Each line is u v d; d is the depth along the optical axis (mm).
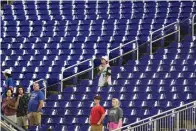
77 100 55375
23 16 71500
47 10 72375
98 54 62281
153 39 62750
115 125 45969
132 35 64688
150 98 53781
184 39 61562
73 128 52000
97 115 46812
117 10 70500
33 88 54219
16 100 50938
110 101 54031
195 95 53250
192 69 56750
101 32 66375
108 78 54969
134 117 51469
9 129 46031
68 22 68688
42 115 54219
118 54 61125
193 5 69562
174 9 69188
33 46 65125
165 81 55500
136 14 69125
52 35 67125
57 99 55875
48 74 59938
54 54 63188
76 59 61906
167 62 58125
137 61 58781
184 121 46969
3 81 59656
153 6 70125
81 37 65438
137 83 55906
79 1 73000
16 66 61750
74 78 58344
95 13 70562
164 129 46625
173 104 52250
